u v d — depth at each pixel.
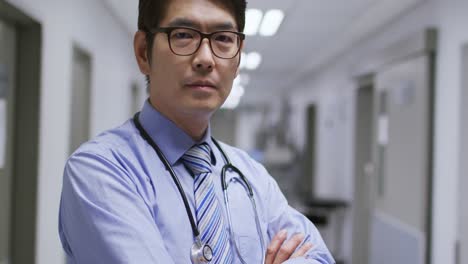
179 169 0.77
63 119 2.17
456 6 2.28
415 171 2.64
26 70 1.85
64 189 0.71
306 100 6.93
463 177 2.17
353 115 4.15
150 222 0.68
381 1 2.81
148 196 0.71
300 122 7.52
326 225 4.77
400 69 2.89
